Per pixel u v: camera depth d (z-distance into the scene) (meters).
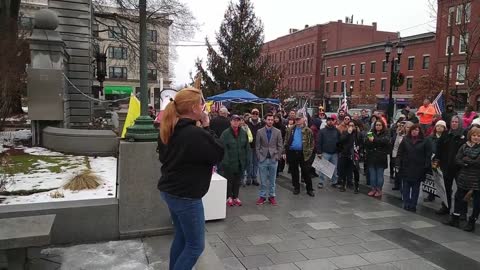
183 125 3.07
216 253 5.06
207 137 3.04
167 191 3.10
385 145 8.47
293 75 76.38
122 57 61.28
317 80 68.62
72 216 4.75
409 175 7.27
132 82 64.69
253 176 9.86
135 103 8.54
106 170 7.39
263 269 4.57
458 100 33.22
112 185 5.93
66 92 13.04
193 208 3.10
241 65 25.25
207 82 25.66
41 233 3.50
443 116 11.17
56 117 11.29
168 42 35.38
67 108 13.68
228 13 26.53
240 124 7.76
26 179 6.39
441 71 40.75
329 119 9.41
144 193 5.05
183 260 3.15
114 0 24.44
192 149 2.98
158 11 24.50
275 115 11.52
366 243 5.54
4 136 12.37
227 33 26.39
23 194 5.40
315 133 11.93
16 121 15.05
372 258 4.98
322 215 6.98
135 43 24.88
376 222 6.61
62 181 6.23
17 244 3.39
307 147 8.57
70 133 9.85
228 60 25.78
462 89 36.88
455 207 6.45
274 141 7.72
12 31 13.85
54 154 9.70
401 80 17.86
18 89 11.97
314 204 7.81
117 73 63.75
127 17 23.75
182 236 3.41
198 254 3.17
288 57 78.50
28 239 3.42
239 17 26.17
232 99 15.56
